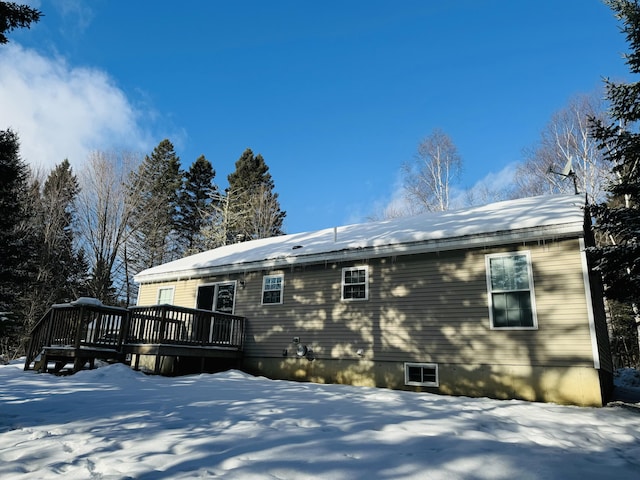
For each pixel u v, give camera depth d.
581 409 7.37
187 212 37.91
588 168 21.27
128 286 29.00
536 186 25.38
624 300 9.16
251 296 13.41
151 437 4.15
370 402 6.81
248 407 5.90
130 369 10.35
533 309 8.95
